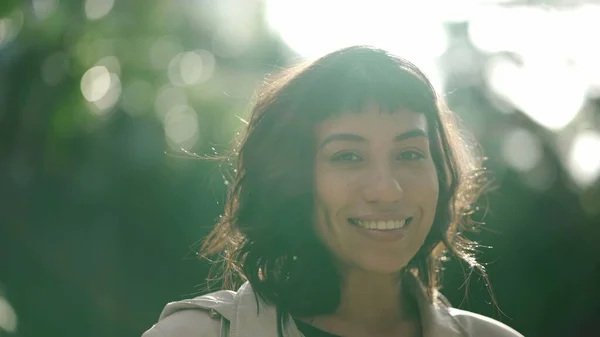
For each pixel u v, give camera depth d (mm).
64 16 8938
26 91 8898
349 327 2270
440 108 2410
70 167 9227
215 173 3863
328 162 2195
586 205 8812
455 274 4281
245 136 2385
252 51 9664
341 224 2174
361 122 2170
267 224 2305
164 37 9773
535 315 8742
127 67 9453
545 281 8734
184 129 9648
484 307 4449
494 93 8586
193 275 9211
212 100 9672
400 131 2174
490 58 8508
